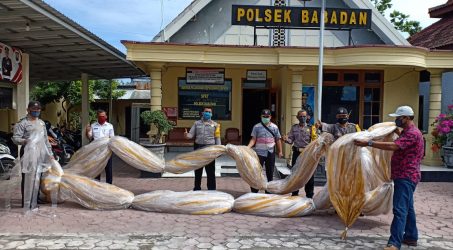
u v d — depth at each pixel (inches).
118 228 226.5
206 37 530.3
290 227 233.1
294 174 275.3
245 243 204.8
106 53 444.5
